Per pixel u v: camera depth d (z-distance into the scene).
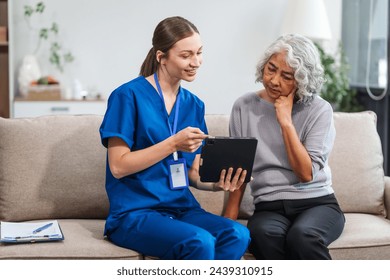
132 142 2.34
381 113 5.03
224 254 2.26
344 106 5.39
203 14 5.49
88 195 2.65
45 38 5.27
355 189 2.81
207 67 5.55
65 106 5.04
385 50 4.93
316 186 2.55
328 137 2.52
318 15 5.07
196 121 2.52
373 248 2.41
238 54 5.56
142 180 2.35
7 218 2.58
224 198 2.74
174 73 2.37
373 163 2.86
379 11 5.02
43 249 2.20
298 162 2.44
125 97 2.35
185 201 2.43
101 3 5.36
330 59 5.21
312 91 2.52
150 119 2.36
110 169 2.32
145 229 2.23
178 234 2.17
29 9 5.25
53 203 2.62
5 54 5.18
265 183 2.56
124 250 2.25
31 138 2.63
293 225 2.36
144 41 5.44
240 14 5.53
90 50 5.40
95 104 5.08
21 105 5.00
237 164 2.33
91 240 2.32
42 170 2.62
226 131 2.79
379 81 5.03
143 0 5.41
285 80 2.48
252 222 2.47
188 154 2.48
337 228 2.44
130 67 5.46
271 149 2.57
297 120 2.55
